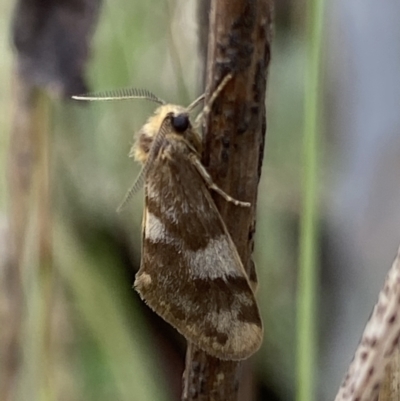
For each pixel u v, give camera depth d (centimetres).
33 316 13
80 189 15
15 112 12
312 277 12
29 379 13
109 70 14
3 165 13
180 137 12
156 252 12
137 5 14
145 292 12
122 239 16
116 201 15
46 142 12
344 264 15
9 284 13
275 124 15
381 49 14
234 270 12
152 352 17
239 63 11
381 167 14
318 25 11
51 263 13
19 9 12
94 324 15
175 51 13
